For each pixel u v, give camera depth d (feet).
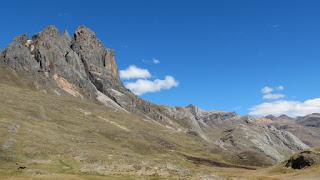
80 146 403.75
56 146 366.22
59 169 268.41
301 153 368.89
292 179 315.58
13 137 359.46
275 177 331.16
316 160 354.95
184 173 282.15
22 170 248.93
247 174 366.63
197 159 613.11
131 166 293.64
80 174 249.75
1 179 208.54
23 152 316.60
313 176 319.68
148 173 267.18
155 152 579.89
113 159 336.29
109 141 562.66
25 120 502.79
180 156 597.52
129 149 552.41
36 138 381.19
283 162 388.78
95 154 354.95
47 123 533.96
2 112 502.79
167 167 306.96
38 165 279.08
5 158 289.53
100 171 265.54
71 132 532.32
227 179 284.20
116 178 234.58
